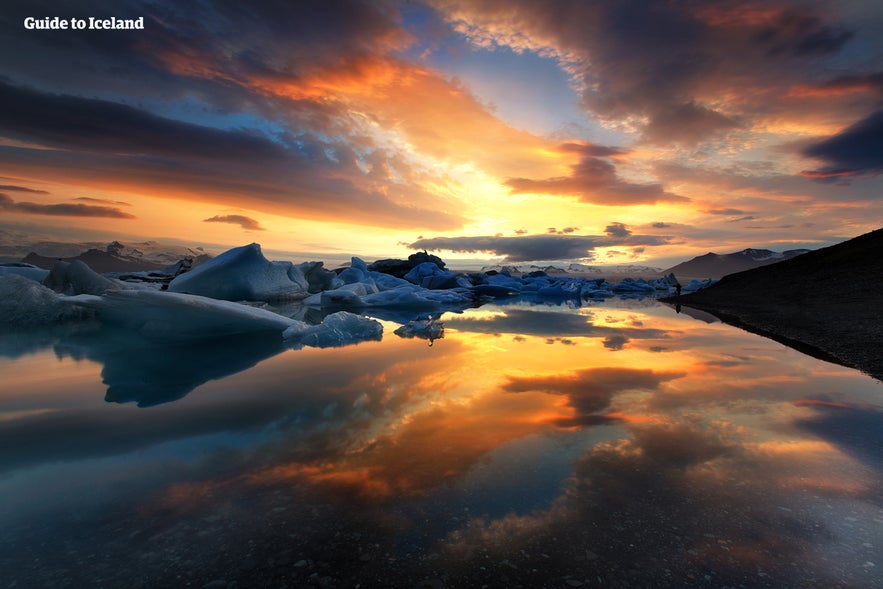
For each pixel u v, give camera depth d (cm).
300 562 163
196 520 194
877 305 1139
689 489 222
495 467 249
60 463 259
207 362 573
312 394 416
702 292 2516
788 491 220
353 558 166
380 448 279
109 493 221
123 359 592
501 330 932
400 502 209
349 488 224
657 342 758
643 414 350
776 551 170
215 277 1455
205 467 252
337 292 1617
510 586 150
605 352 652
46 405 380
